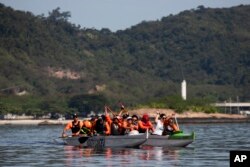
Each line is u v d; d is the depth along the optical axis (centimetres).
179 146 6575
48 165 4862
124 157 5422
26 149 6462
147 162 5022
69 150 6231
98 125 6788
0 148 6675
